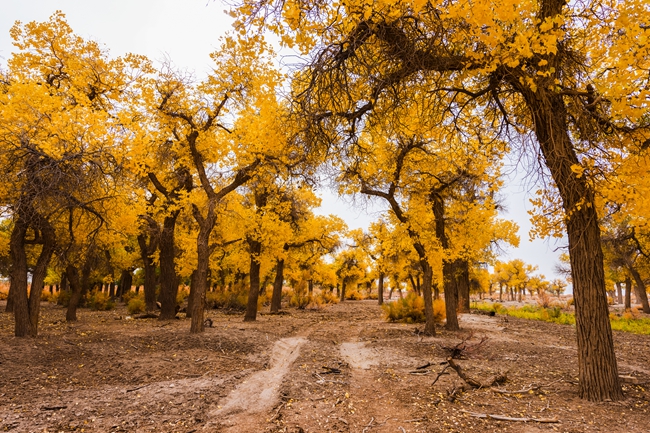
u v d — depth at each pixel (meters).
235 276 29.27
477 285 32.38
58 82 10.24
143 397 5.18
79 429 4.18
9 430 4.05
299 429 4.23
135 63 10.62
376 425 4.35
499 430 4.14
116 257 19.95
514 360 7.86
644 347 10.34
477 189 12.30
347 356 8.47
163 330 10.17
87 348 7.63
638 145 4.24
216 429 4.25
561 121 4.84
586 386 5.06
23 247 8.56
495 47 3.43
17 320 8.23
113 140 7.45
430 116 5.61
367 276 38.84
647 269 21.22
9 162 6.73
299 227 19.02
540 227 5.07
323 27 3.50
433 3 2.88
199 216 10.83
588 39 4.10
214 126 11.34
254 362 7.65
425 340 10.19
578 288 5.11
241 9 3.00
